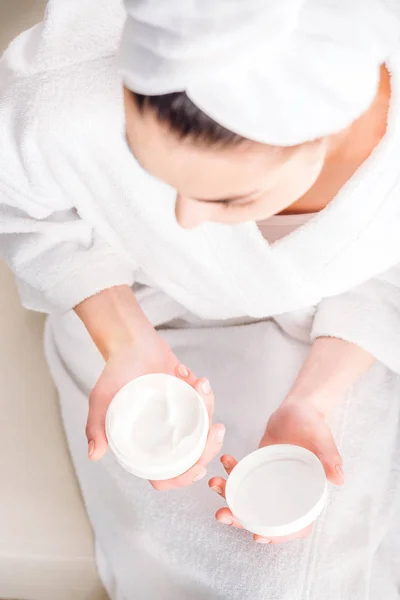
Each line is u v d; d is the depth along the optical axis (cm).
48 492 114
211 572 96
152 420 84
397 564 111
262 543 94
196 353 108
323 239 85
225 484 88
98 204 91
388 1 58
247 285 93
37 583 118
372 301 97
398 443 113
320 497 82
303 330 105
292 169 65
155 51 55
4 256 102
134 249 96
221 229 86
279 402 101
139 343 99
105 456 104
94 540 111
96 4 78
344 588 95
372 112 72
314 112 57
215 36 52
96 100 80
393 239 87
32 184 92
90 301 101
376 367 105
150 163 66
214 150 61
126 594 109
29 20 129
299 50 54
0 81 87
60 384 114
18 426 119
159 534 98
